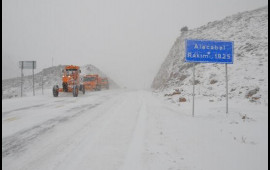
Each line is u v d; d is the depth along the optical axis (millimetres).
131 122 8562
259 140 6324
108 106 13531
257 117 9438
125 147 5633
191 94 18062
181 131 7238
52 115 10172
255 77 17203
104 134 6820
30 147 5633
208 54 10305
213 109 11773
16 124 8219
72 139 6316
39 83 43969
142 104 14578
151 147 5633
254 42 25547
